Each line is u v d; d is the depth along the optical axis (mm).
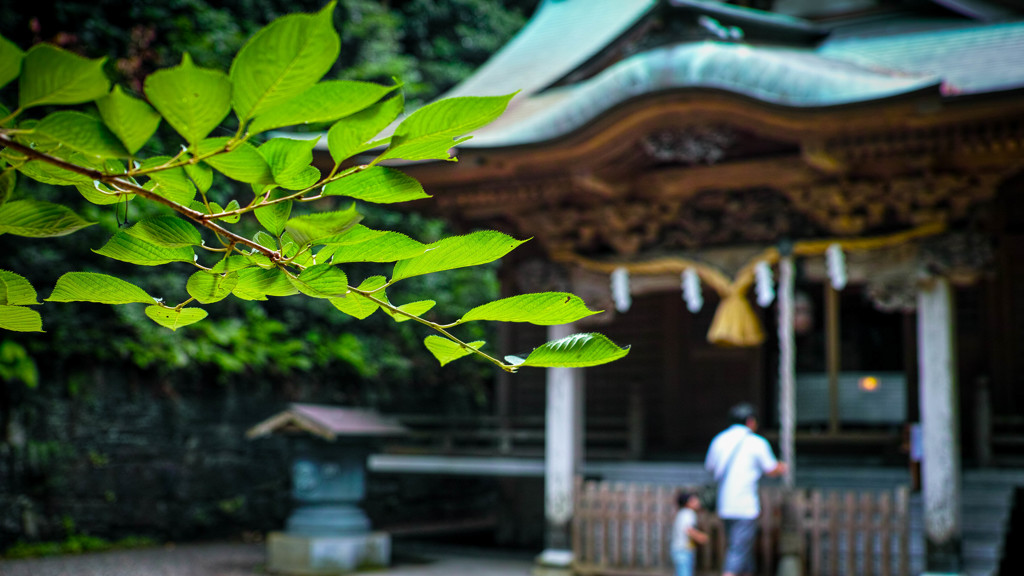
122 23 12758
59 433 11250
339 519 10461
